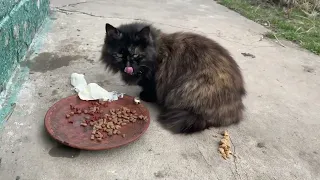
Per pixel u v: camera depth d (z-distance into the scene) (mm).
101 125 487
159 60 534
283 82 713
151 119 538
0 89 539
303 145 518
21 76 614
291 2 1266
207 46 535
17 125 488
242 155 480
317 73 773
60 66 672
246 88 667
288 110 609
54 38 792
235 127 541
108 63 543
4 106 523
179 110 518
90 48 763
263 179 441
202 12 1128
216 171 445
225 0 1285
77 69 667
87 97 550
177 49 529
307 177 453
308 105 634
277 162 475
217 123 525
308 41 958
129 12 1038
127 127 494
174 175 431
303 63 819
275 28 1050
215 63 515
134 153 459
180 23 992
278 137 530
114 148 456
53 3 1030
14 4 626
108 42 525
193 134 511
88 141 455
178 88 520
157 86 550
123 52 509
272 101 632
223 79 508
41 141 463
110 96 562
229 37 925
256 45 895
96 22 917
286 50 887
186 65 518
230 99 514
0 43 541
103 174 419
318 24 1131
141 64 521
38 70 646
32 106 535
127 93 606
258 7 1235
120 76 612
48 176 408
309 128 562
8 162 421
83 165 429
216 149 485
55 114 499
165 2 1202
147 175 426
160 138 494
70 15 946
